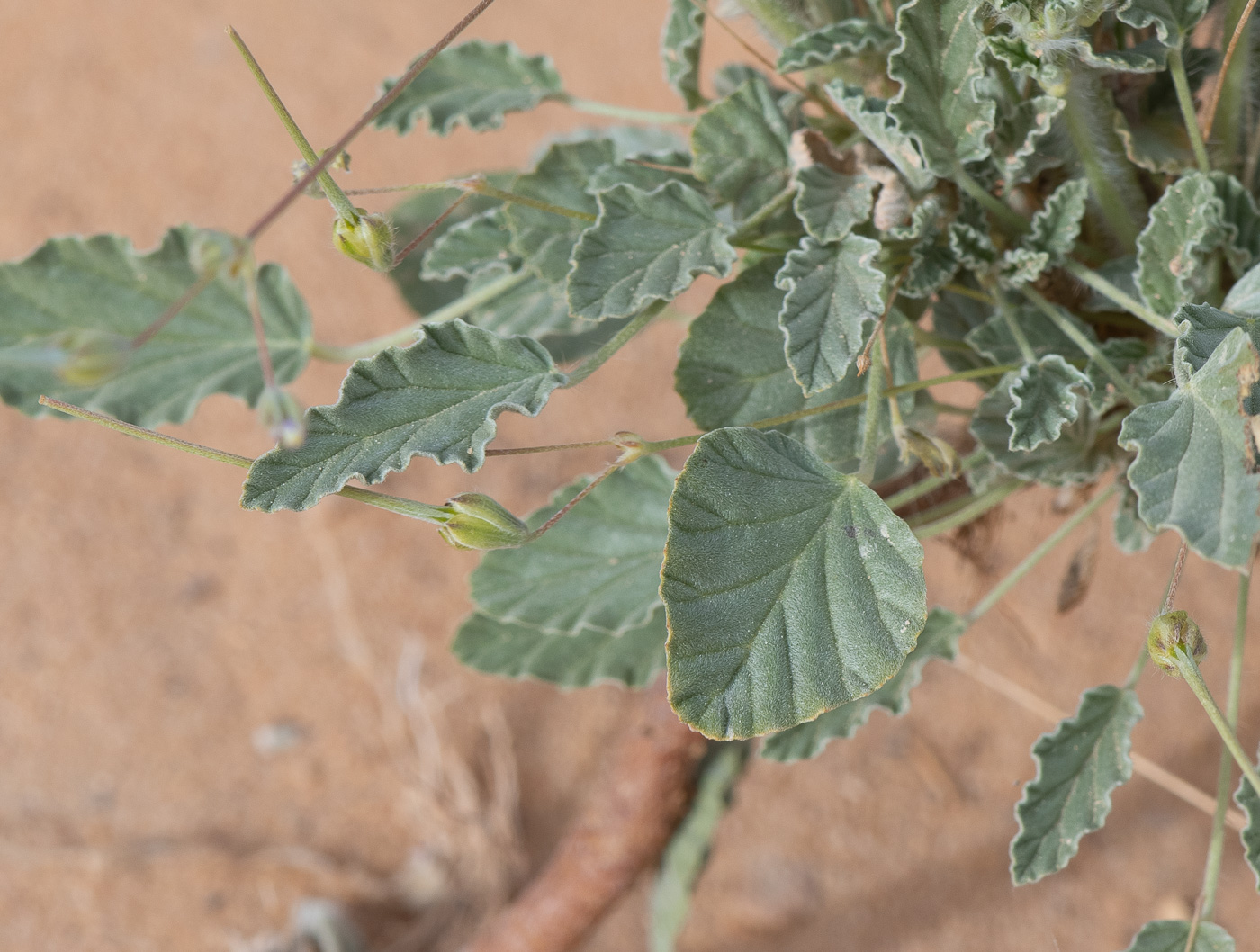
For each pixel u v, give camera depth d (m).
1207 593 0.67
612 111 0.34
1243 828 0.28
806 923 0.64
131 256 0.32
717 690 0.25
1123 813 0.64
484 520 0.26
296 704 0.70
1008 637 0.68
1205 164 0.29
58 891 0.65
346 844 0.67
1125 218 0.30
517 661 0.34
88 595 0.73
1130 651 0.67
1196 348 0.26
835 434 0.29
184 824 0.67
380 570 0.73
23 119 0.90
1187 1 0.27
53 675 0.71
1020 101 0.29
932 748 0.67
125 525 0.75
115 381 0.33
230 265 0.23
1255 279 0.27
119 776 0.68
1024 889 0.63
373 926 0.65
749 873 0.65
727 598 0.25
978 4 0.27
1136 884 0.63
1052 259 0.29
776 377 0.29
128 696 0.70
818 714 0.25
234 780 0.68
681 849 0.45
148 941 0.64
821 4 0.30
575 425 0.77
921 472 0.35
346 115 0.88
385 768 0.68
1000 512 0.39
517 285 0.33
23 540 0.75
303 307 0.33
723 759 0.43
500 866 0.66
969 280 0.32
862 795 0.67
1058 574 0.68
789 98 0.31
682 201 0.29
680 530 0.25
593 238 0.28
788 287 0.28
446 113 0.34
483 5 0.26
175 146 0.88
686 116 0.34
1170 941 0.29
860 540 0.26
